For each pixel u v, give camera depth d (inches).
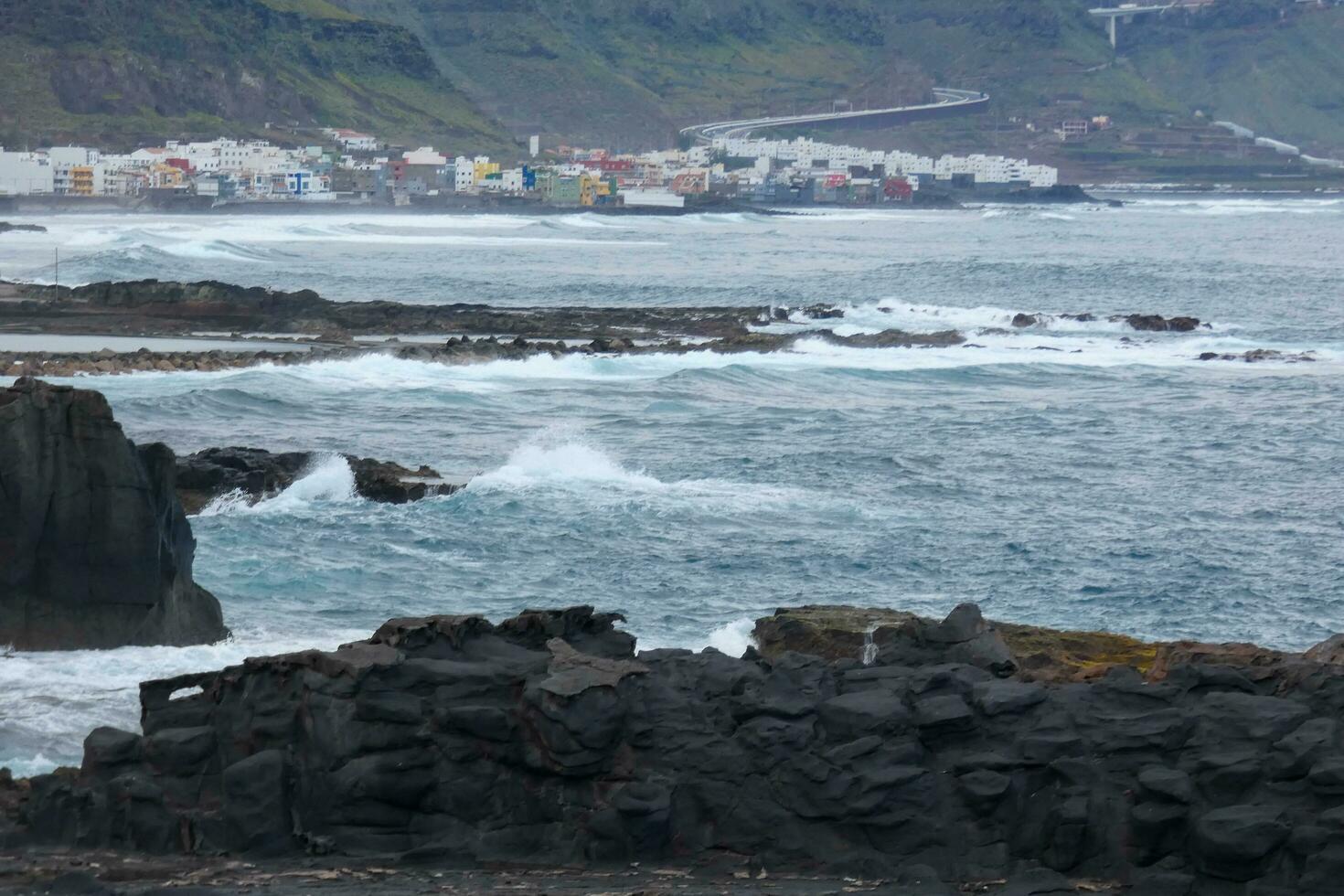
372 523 2546.8
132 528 1774.1
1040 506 2933.1
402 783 1236.5
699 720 1274.6
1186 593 2331.4
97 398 1774.1
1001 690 1288.1
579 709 1238.9
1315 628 2175.2
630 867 1207.6
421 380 4360.2
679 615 2114.9
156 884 1138.0
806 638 1748.3
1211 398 4434.1
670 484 2950.3
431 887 1143.6
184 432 3435.0
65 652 1747.0
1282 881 1145.4
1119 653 1723.7
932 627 1461.6
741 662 1363.2
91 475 1766.7
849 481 3102.9
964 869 1197.1
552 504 2723.9
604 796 1240.2
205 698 1310.3
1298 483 3238.2
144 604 1785.2
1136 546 2600.9
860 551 2508.6
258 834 1224.2
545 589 2230.6
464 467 3137.3
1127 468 3356.3
